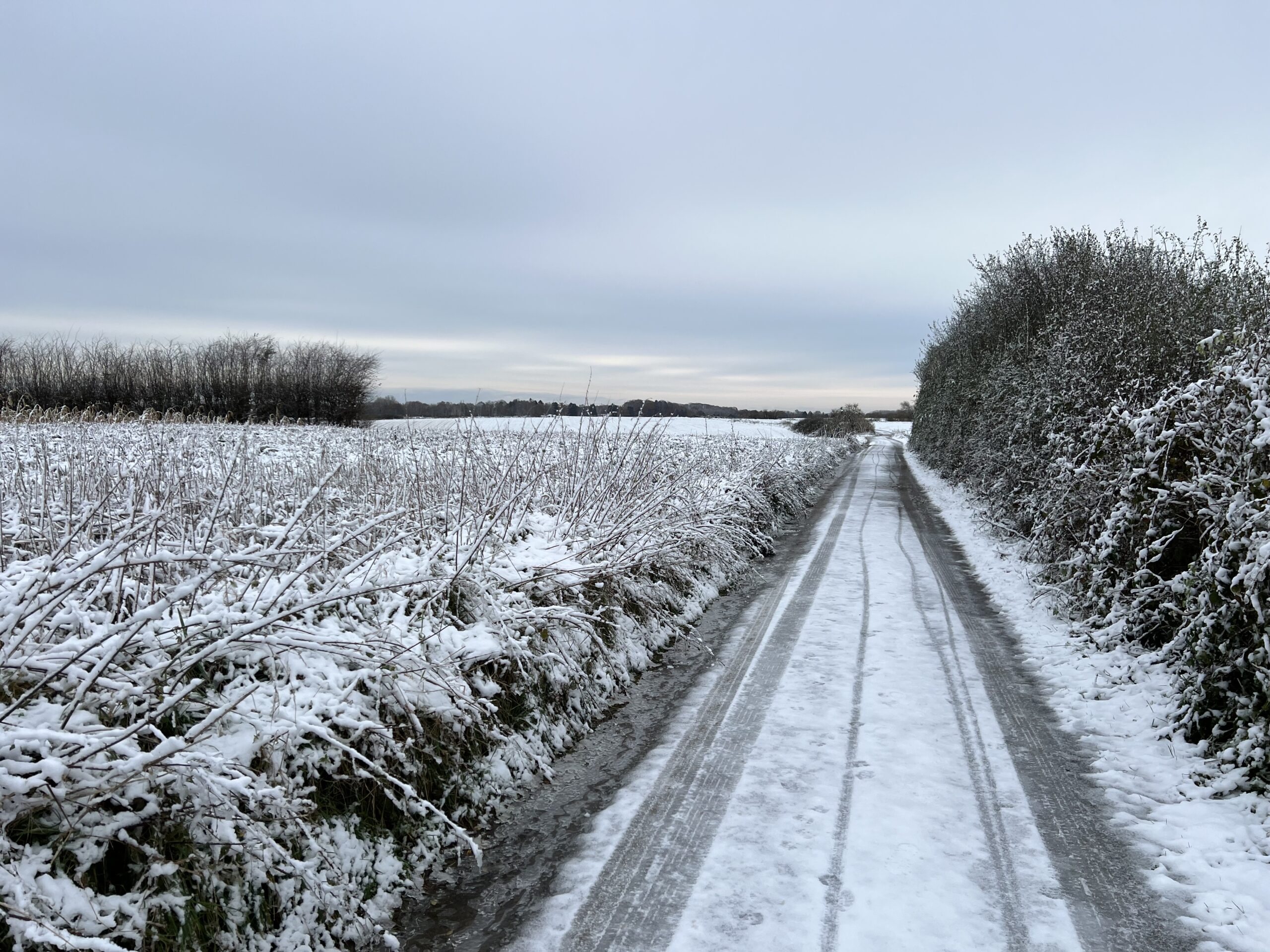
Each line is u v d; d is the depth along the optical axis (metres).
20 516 5.03
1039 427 14.34
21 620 2.92
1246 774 4.72
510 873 4.02
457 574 5.44
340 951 3.33
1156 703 6.05
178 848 3.00
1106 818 4.46
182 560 3.50
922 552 13.53
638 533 8.45
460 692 4.60
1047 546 10.77
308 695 3.87
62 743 2.81
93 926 2.56
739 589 10.98
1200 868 3.92
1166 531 7.14
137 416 23.11
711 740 5.65
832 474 31.75
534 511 8.38
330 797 3.76
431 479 8.17
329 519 6.61
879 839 4.21
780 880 3.85
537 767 5.15
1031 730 5.77
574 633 6.52
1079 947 3.33
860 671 7.09
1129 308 11.81
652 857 4.11
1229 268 11.36
